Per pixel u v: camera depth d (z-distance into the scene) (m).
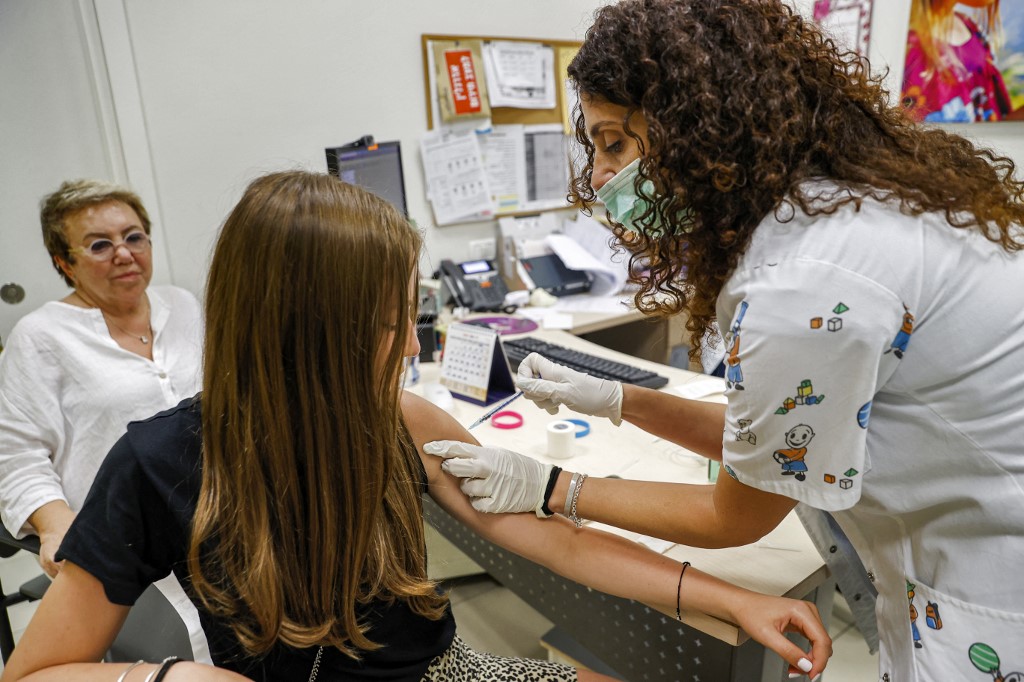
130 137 2.19
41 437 1.48
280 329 0.73
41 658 0.76
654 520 0.93
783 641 0.85
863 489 0.80
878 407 0.75
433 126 2.80
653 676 1.18
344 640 0.85
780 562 1.04
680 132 0.72
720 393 1.73
